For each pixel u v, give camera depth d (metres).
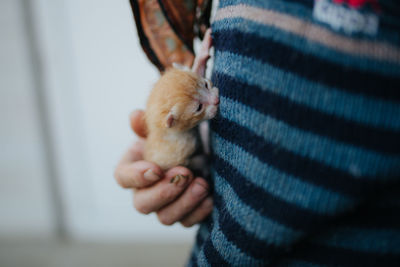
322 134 0.20
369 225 0.21
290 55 0.20
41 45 0.86
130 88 0.89
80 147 0.94
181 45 0.32
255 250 0.21
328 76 0.20
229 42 0.23
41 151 0.93
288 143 0.20
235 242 0.22
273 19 0.21
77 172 0.96
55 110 0.91
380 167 0.19
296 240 0.21
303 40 0.20
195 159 0.32
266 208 0.21
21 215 0.99
